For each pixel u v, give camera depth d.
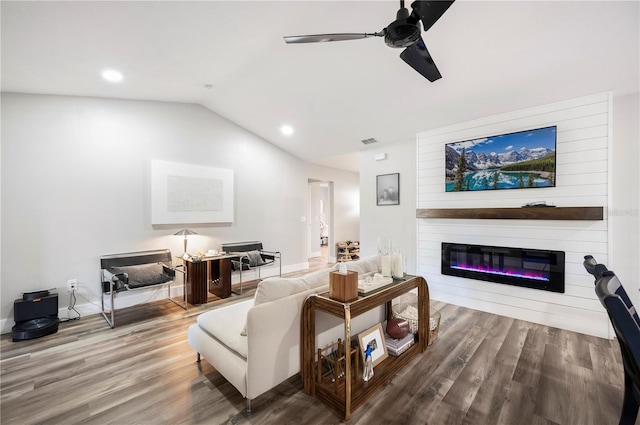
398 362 2.19
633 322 0.96
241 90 3.78
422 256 4.13
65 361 2.38
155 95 3.80
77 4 1.86
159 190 4.05
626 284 2.76
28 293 3.05
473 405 1.82
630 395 1.36
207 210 4.54
